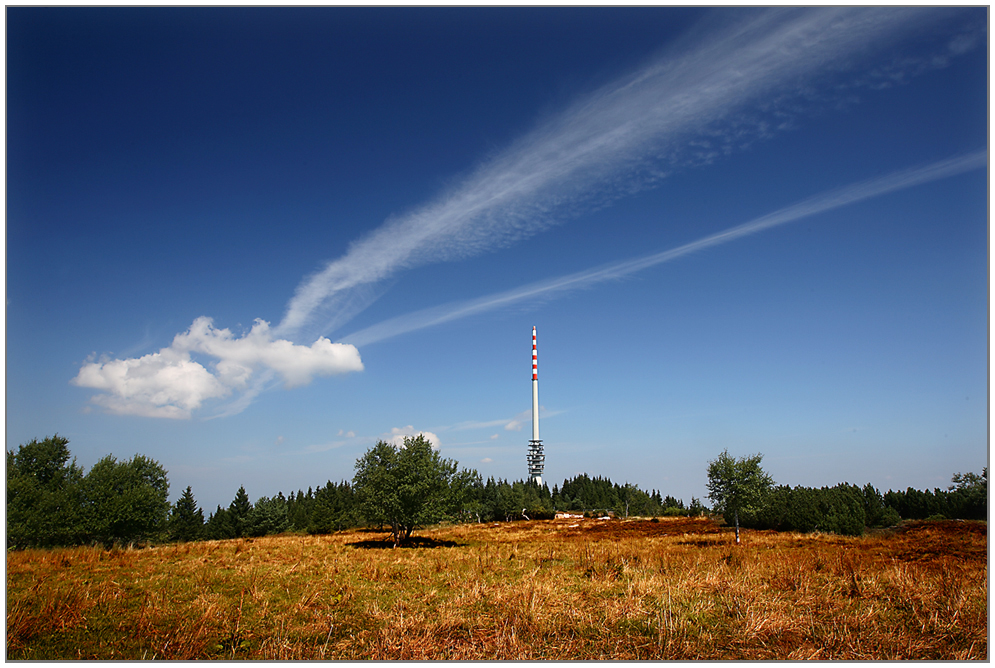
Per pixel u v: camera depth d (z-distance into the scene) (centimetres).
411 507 3406
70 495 3875
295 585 1491
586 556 2111
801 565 1611
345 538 4034
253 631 1018
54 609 1097
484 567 1856
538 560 2131
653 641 954
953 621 990
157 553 2352
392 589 1433
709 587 1348
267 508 7350
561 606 1149
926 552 2325
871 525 4394
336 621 1087
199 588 1404
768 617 1025
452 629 1021
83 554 2175
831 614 1094
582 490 13338
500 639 946
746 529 4588
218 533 7881
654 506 10400
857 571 1559
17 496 3659
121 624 1045
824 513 4803
